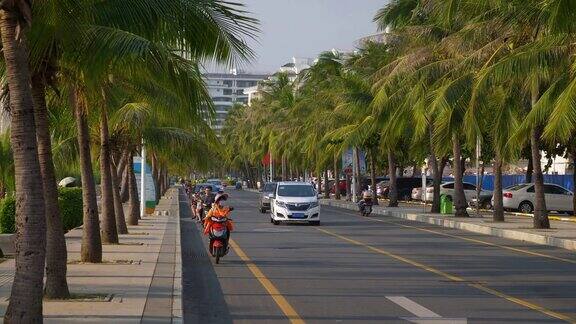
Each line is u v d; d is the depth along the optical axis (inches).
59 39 518.6
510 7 1160.8
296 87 4136.3
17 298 402.3
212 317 560.7
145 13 517.3
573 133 1581.0
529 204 2148.1
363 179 3511.3
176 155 1515.7
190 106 588.1
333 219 1968.5
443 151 1472.7
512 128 1350.9
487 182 3046.3
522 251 1099.9
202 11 506.0
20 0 403.5
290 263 929.5
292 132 3814.0
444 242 1256.2
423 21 1888.5
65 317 517.0
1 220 1188.5
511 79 1192.8
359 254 1043.9
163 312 541.6
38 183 408.2
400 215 2106.3
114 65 540.4
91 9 512.1
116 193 1306.6
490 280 770.2
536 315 564.4
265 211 2225.6
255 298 652.1
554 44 1064.2
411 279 777.6
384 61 2076.8
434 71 1498.5
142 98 818.8
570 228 1454.2
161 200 3203.7
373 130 2133.4
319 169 3427.7
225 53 517.0
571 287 721.0
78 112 764.0
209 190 1680.6
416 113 1472.7
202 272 840.9
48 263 598.9
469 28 1298.0
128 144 1316.4
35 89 568.1
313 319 550.0
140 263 855.1
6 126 661.3
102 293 630.5
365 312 577.6
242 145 5605.3
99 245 854.5
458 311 581.6
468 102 1316.4
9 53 404.2
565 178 2573.8
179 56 577.0
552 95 1069.8
